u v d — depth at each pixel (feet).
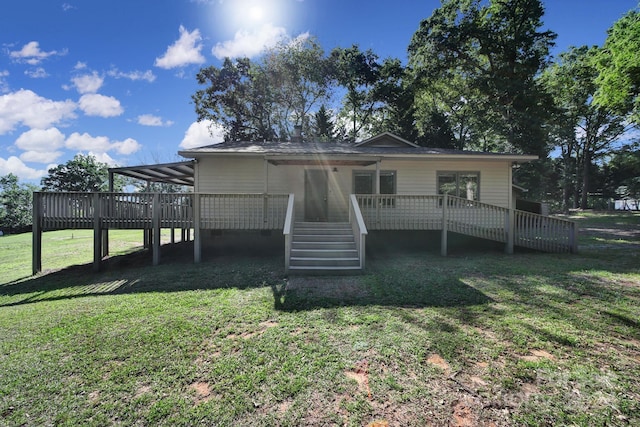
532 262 26.11
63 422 7.82
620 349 10.91
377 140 44.34
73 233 74.84
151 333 12.90
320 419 7.72
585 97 88.79
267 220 29.22
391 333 12.41
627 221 64.44
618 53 40.86
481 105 82.74
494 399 8.31
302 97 97.09
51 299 19.56
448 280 20.40
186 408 8.22
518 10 73.67
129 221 28.60
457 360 10.27
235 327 13.39
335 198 37.35
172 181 49.73
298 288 19.21
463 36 78.43
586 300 16.05
